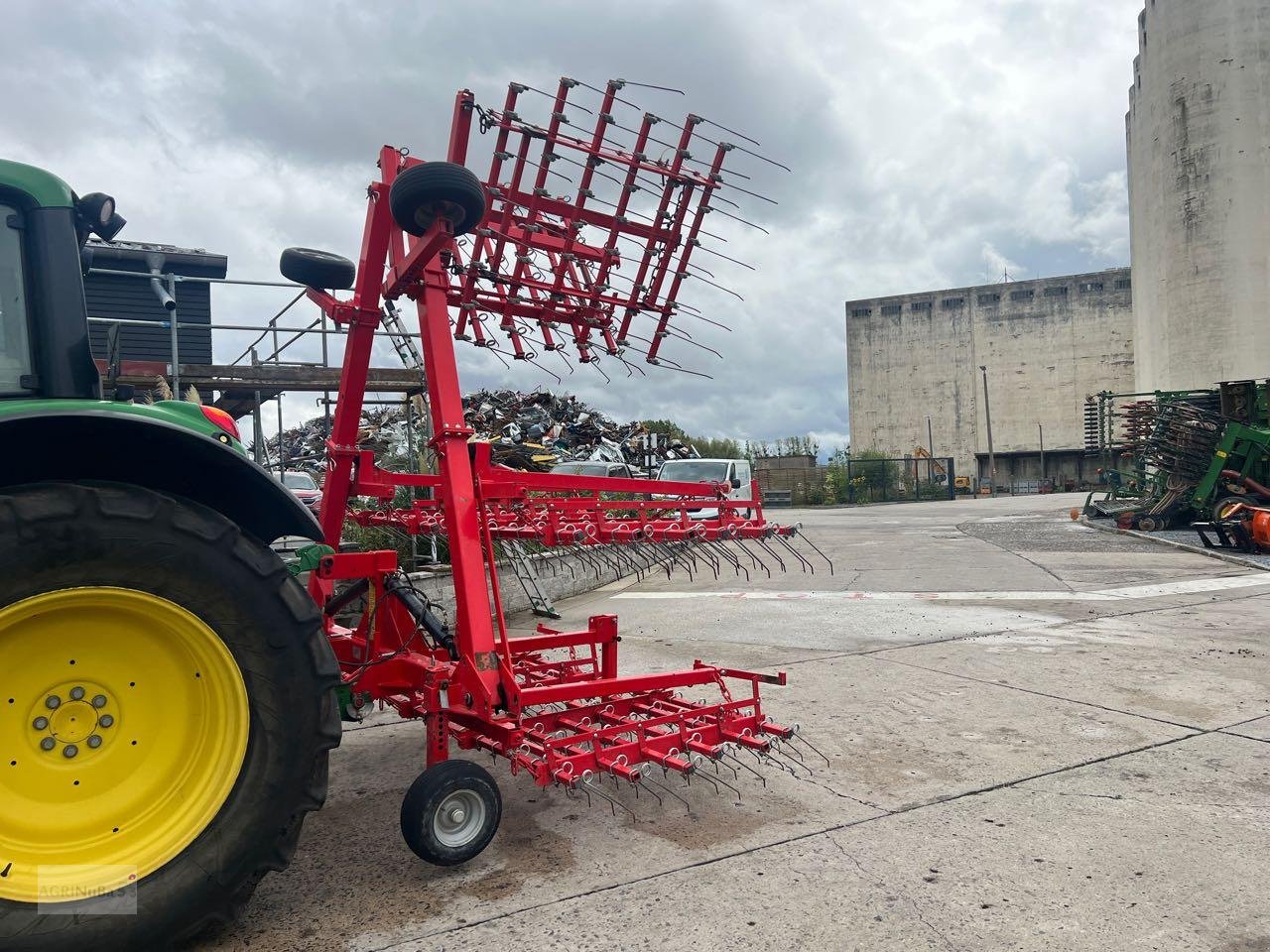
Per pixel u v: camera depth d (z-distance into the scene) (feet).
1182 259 89.76
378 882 8.86
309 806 7.72
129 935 6.84
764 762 12.39
